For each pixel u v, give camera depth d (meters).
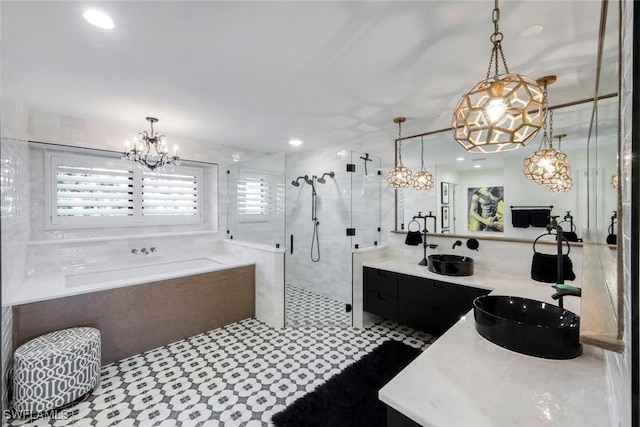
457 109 1.05
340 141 3.85
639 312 0.44
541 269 2.19
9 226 1.86
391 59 1.78
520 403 0.80
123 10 1.33
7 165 1.78
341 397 1.95
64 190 3.02
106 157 3.28
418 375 0.94
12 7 1.29
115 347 2.42
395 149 3.28
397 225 3.28
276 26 1.46
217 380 2.15
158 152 3.15
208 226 4.19
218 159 4.08
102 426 1.69
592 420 0.73
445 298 2.43
